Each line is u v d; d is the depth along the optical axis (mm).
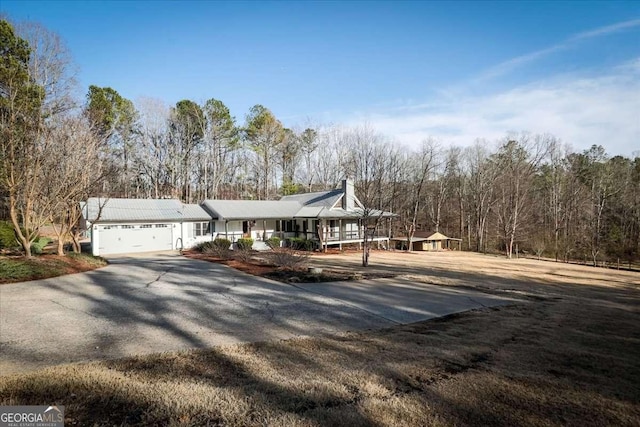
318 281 13031
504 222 38062
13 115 13734
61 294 9781
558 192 41969
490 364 5273
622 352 6109
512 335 6961
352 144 39594
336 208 29812
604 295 14469
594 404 4086
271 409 3803
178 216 25312
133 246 23594
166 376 4590
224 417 3635
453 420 3666
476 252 39719
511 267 23969
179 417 3619
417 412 3809
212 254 21016
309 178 46594
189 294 10133
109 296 9656
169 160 40969
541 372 5012
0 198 16844
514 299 11664
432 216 47312
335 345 6066
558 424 3648
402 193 34875
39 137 14578
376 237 31906
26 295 9570
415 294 11430
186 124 41562
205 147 42406
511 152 44406
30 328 6695
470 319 8344
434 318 8391
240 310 8508
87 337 6223
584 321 8664
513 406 3990
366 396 4145
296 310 8664
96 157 19891
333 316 8203
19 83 15203
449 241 44406
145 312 8070
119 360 5133
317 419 3621
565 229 39688
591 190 41562
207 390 4211
